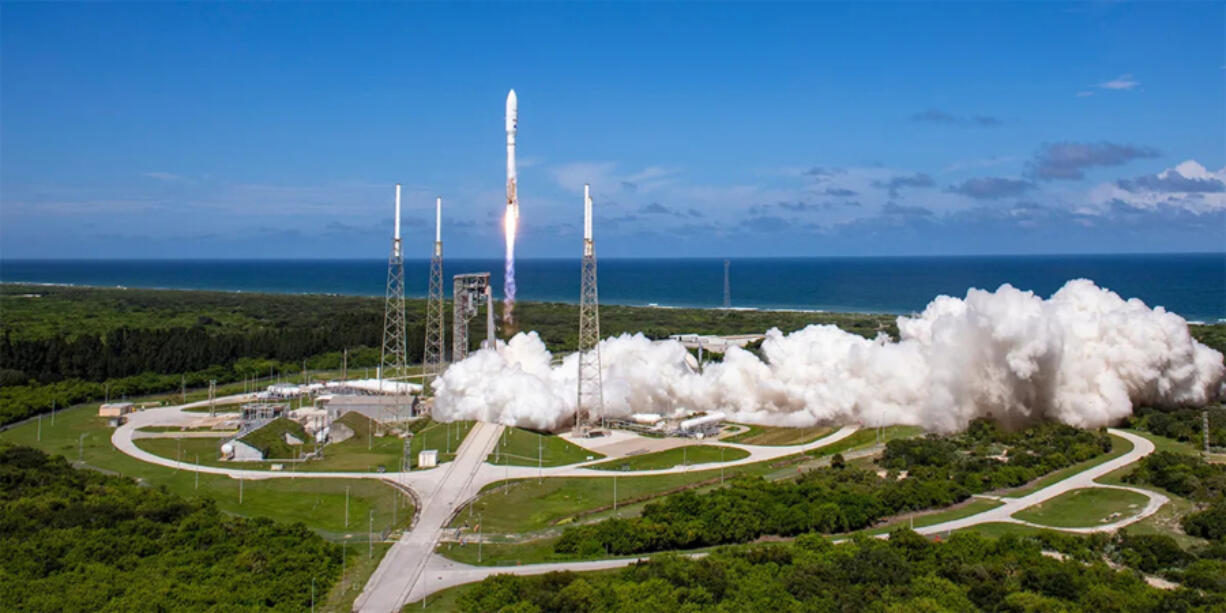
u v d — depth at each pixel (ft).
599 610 316.81
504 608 317.83
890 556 362.33
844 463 527.81
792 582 340.39
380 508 452.76
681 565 355.15
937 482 467.11
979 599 332.19
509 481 496.64
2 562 352.90
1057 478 504.84
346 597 341.21
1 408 645.51
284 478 499.51
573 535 393.70
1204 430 568.00
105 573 347.56
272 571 356.59
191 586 338.75
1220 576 343.05
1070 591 331.36
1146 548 375.86
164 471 512.22
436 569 369.50
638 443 589.32
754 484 458.09
